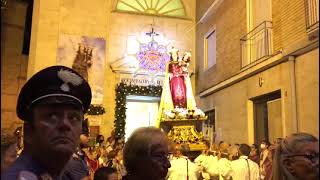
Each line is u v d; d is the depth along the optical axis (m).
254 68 10.68
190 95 10.83
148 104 16.81
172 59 11.04
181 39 17.39
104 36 16.30
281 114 9.44
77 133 1.21
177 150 7.01
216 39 14.85
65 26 15.88
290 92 8.68
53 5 15.88
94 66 15.82
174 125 10.02
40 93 1.17
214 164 7.84
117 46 16.55
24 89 1.19
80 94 1.28
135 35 16.80
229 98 12.95
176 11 17.77
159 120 10.51
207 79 15.67
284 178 1.85
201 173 7.96
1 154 0.75
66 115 1.19
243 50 12.11
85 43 15.95
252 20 11.88
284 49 8.91
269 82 9.98
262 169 7.54
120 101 15.72
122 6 17.20
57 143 1.14
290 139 1.83
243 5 12.27
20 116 1.21
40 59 15.29
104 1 16.66
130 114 16.55
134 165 1.67
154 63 16.50
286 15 9.26
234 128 12.35
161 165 1.66
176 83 10.73
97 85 15.69
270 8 10.59
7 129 0.77
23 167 1.11
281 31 9.72
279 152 1.90
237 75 11.94
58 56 15.51
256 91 10.80
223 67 13.91
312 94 7.80
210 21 15.71
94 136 15.19
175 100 10.60
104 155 9.33
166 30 17.25
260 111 10.88
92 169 6.36
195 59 17.42
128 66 16.30
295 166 1.76
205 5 16.34
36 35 15.41
